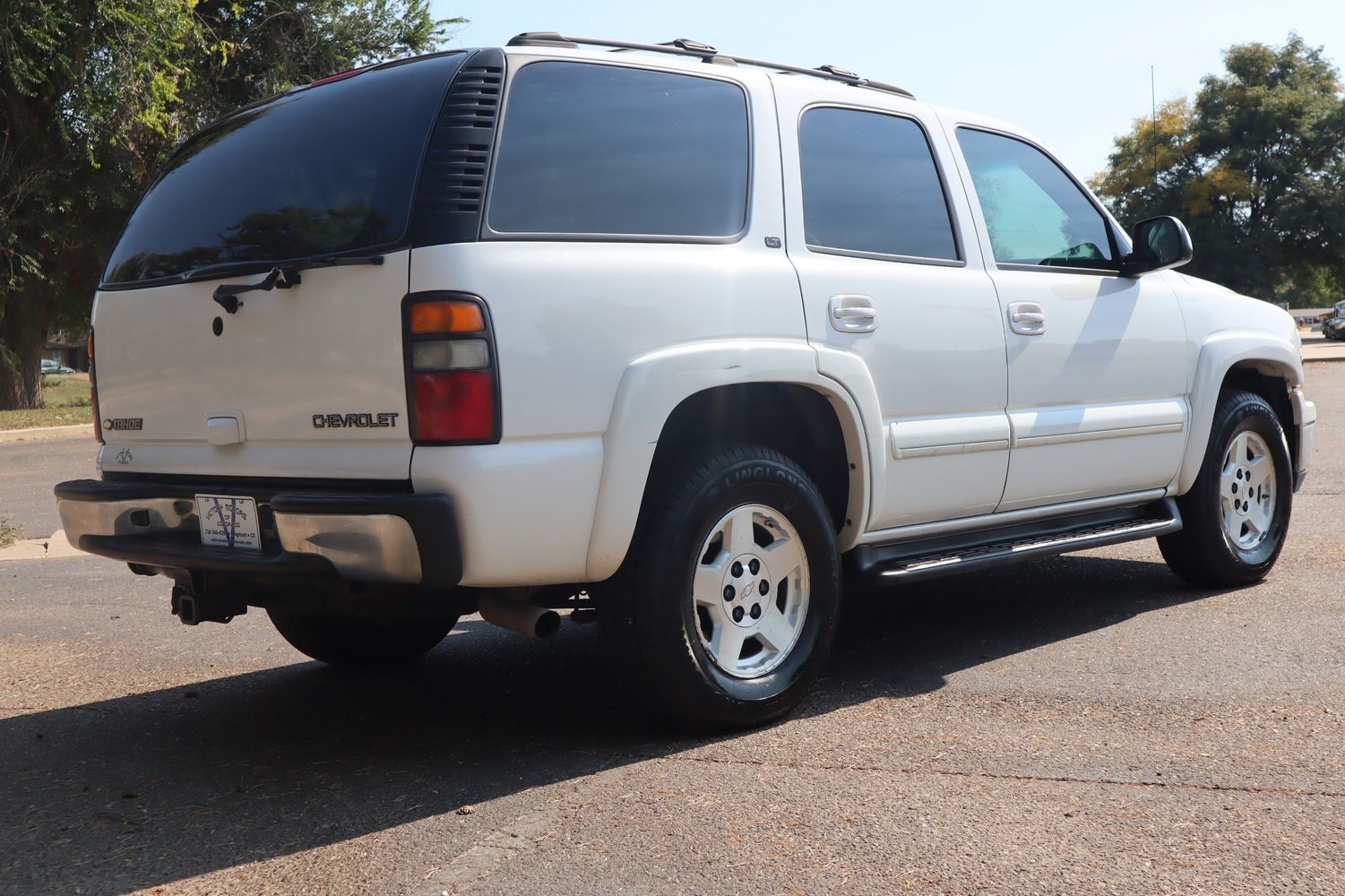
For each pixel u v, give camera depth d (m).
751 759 3.48
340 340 3.31
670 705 3.59
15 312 24.80
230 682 4.66
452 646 5.18
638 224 3.58
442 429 3.15
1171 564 5.58
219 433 3.60
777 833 2.90
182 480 3.79
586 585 3.63
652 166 3.67
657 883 2.65
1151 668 4.28
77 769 3.64
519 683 4.51
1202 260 53.47
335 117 3.61
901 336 4.14
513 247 3.29
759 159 3.94
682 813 3.06
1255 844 2.77
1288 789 3.09
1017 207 4.82
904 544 4.36
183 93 24.56
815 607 3.91
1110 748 3.46
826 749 3.54
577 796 3.23
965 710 3.89
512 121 3.40
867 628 5.14
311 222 3.48
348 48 26.08
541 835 2.96
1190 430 5.25
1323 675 4.10
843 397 3.93
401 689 4.48
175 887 2.77
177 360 3.73
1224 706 3.80
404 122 3.41
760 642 3.86
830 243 4.07
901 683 4.25
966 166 4.65
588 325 3.36
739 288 3.70
